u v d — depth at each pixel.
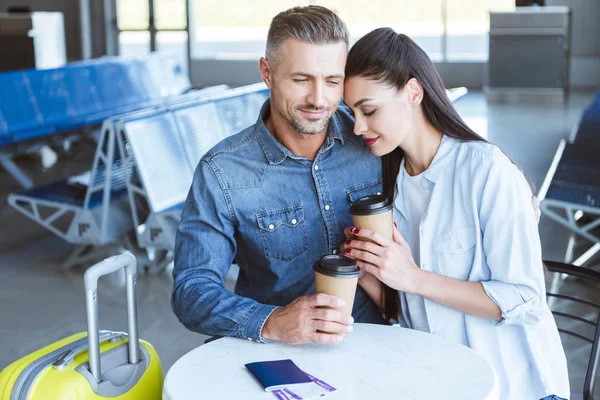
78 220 4.60
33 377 1.75
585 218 5.22
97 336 1.78
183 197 4.55
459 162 1.87
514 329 1.88
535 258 1.80
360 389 1.57
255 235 2.04
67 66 7.02
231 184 2.00
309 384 1.58
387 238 1.79
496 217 1.80
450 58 12.47
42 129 6.39
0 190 6.88
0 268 4.81
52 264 4.88
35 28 9.74
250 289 2.14
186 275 1.96
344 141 2.06
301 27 1.79
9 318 4.01
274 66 1.84
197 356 1.74
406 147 1.93
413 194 1.97
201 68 13.16
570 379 3.16
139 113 4.57
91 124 6.74
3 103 6.28
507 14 10.85
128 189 4.44
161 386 1.97
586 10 11.65
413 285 1.81
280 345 1.79
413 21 12.83
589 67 11.79
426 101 1.88
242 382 1.61
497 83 11.09
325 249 2.07
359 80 1.82
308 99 1.82
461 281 1.84
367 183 2.08
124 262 1.82
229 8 13.38
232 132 5.22
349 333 1.85
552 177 4.75
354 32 13.02
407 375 1.63
